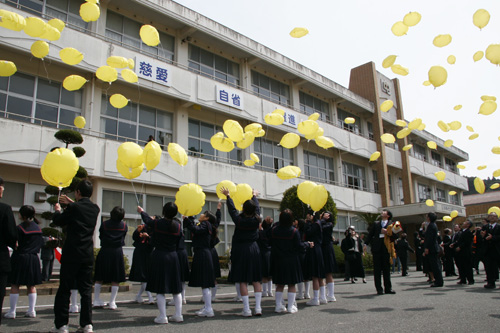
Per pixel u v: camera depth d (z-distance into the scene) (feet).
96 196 41.68
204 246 19.39
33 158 36.19
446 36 23.95
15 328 15.52
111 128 45.50
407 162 92.68
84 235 15.02
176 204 18.71
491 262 28.58
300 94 74.59
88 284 14.97
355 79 91.30
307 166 72.18
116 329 15.23
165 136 50.80
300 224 24.45
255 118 59.36
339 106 83.20
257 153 63.00
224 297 27.68
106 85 45.16
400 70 27.27
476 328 14.60
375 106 86.74
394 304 21.26
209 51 58.75
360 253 38.19
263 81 67.26
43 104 40.52
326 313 18.74
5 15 19.26
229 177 54.08
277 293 19.65
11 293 18.11
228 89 55.83
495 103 26.40
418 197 101.24
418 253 54.70
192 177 49.75
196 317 18.38
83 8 23.30
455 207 84.33
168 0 50.37
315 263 22.17
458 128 32.35
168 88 48.57
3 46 36.78
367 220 75.05
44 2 42.09
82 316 14.58
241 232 19.39
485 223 33.73
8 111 37.96
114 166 42.19
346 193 74.64
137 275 23.73
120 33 48.42
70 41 40.42
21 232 18.58
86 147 40.27
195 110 54.75
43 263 32.60
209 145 56.13
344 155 80.94
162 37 53.06
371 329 14.64
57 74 41.60
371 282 37.93
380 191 83.92
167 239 17.52
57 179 16.26
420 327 14.88
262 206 60.70
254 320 17.19
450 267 41.55
